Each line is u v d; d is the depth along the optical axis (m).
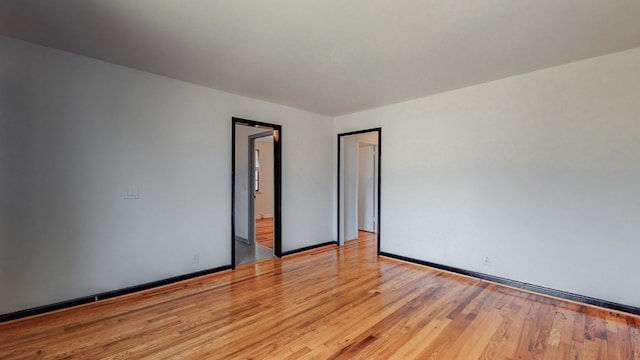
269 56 2.61
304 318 2.45
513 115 3.15
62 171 2.55
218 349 2.01
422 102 3.93
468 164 3.50
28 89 2.40
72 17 1.98
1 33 2.23
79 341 2.09
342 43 2.36
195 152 3.40
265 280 3.37
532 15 1.96
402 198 4.15
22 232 2.38
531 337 2.17
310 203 4.79
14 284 2.36
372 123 4.54
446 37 2.27
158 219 3.12
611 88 2.60
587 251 2.74
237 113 3.79
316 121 4.86
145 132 3.02
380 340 2.13
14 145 2.35
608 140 2.62
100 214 2.75
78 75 2.62
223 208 3.65
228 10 1.89
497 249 3.28
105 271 2.79
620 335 2.20
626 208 2.55
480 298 2.87
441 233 3.74
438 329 2.28
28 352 1.95
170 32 2.19
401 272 3.66
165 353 1.95
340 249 4.87
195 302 2.76
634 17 1.97
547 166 2.95
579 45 2.42
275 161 4.37
